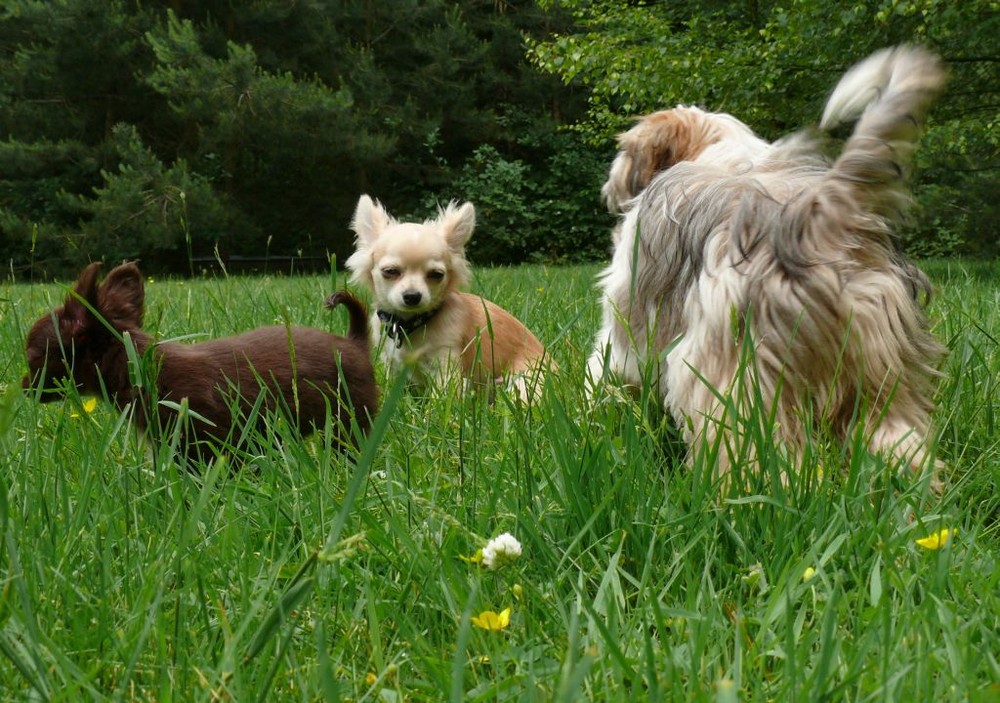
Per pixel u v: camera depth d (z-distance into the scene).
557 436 1.46
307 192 10.12
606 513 1.41
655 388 1.68
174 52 8.32
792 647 1.19
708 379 1.58
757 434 1.43
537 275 4.95
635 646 1.25
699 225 1.62
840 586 1.25
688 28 5.95
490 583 1.34
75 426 1.61
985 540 1.43
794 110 5.34
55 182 9.05
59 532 1.38
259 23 9.16
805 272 1.54
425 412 1.79
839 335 1.54
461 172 10.72
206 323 2.35
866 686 1.20
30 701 1.20
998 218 6.29
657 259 1.67
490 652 1.26
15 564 1.28
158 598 1.24
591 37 5.62
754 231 1.58
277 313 2.31
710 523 1.38
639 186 1.88
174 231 8.23
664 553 1.37
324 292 3.04
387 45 10.16
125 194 8.16
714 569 1.37
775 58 4.84
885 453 1.53
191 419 1.66
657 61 5.31
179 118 9.19
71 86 8.93
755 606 1.31
